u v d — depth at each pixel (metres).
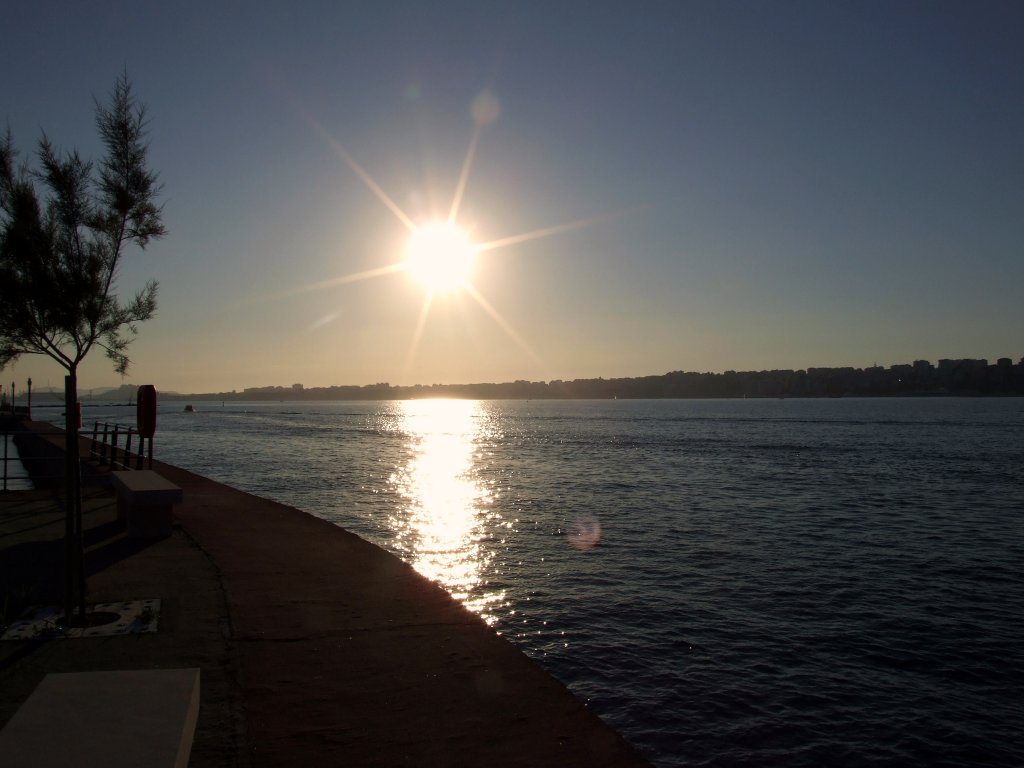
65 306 8.48
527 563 18.56
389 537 21.81
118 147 9.02
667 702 10.63
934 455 52.03
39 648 6.63
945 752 9.39
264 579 9.32
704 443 65.12
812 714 10.34
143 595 8.45
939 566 18.61
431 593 8.79
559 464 46.31
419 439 75.12
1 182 8.56
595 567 18.17
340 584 9.16
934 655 12.55
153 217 9.20
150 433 13.84
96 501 15.71
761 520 25.22
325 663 6.48
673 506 28.31
